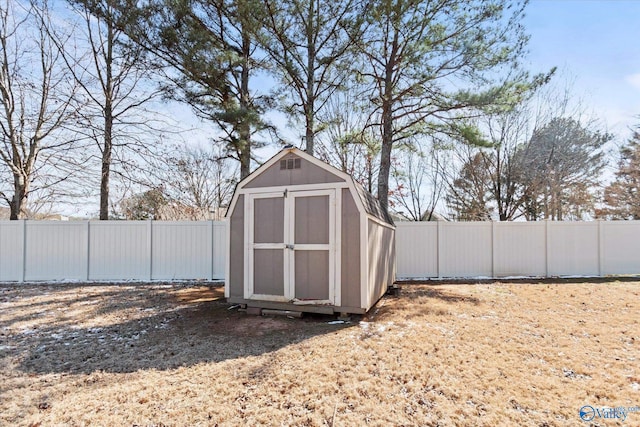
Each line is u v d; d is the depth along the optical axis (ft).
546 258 30.42
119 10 27.22
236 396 9.14
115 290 25.05
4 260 28.07
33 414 8.29
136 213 47.98
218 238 30.12
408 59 26.50
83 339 14.24
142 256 29.55
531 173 50.19
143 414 8.28
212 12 30.25
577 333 14.12
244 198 18.65
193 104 31.07
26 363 11.59
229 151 33.09
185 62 27.71
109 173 35.47
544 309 18.31
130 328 15.78
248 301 18.25
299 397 9.03
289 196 17.70
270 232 18.02
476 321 16.03
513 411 8.23
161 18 27.45
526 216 51.85
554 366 10.84
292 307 17.42
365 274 16.33
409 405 8.60
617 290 23.44
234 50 31.55
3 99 32.32
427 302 20.25
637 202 53.36
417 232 30.91
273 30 28.81
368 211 16.80
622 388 9.35
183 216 51.75
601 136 49.96
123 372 10.80
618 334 13.94
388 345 12.80
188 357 12.04
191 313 18.47
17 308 19.48
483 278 30.30
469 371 10.47
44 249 28.50
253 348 12.87
